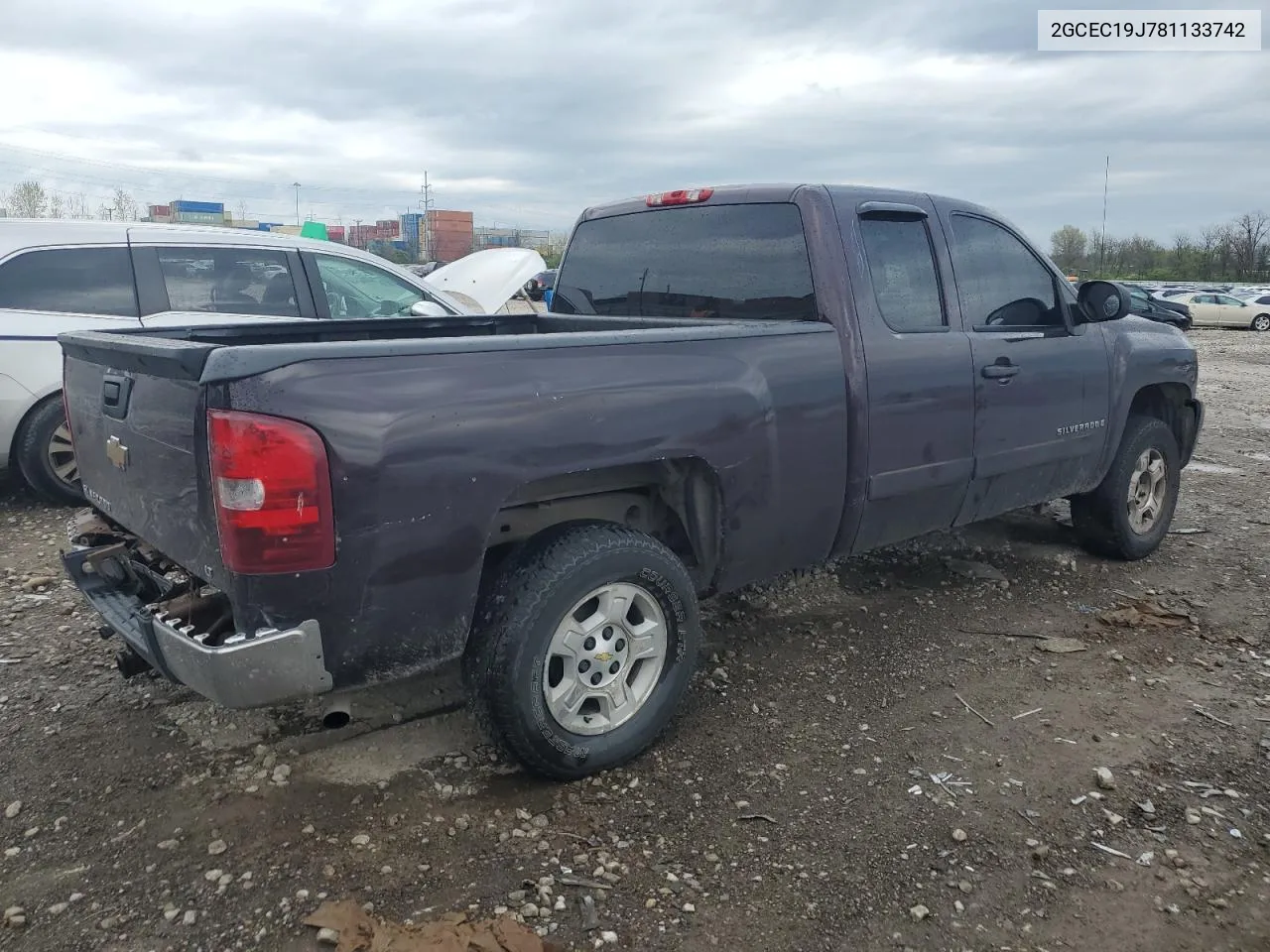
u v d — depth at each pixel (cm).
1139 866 277
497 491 282
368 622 266
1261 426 1121
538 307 1037
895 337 393
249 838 287
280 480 245
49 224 634
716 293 419
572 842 286
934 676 399
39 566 533
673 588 326
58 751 335
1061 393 471
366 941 242
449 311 736
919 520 422
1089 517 538
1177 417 584
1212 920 256
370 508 259
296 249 702
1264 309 3541
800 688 388
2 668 400
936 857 280
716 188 422
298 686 259
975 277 442
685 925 252
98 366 319
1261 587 512
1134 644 435
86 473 349
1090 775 324
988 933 251
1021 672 404
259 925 251
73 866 274
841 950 244
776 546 366
